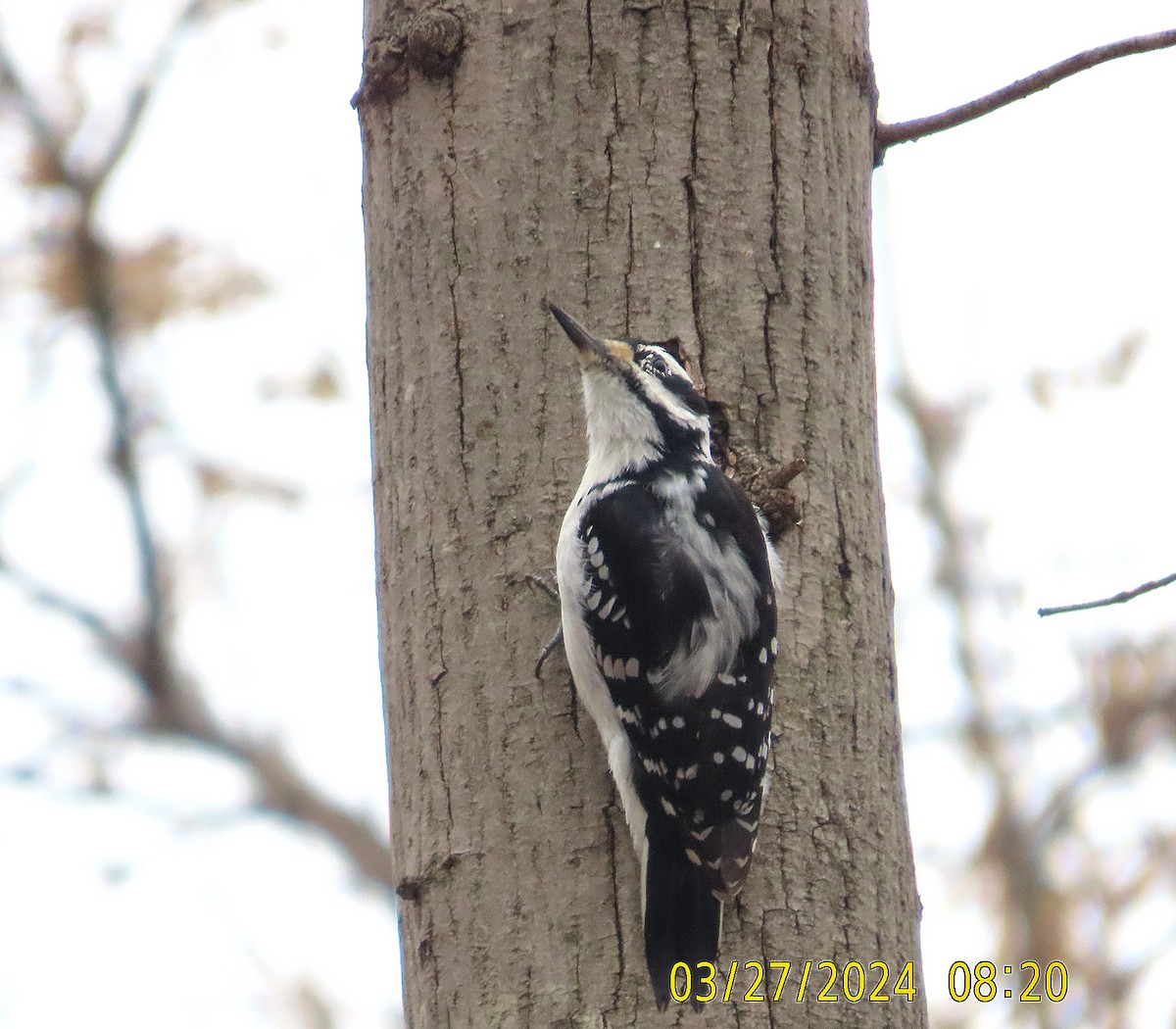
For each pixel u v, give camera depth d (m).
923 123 11.03
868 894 9.13
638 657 9.12
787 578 9.60
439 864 9.22
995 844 23.86
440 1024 9.00
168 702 25.83
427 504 9.76
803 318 9.91
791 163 10.00
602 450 9.82
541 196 9.83
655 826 8.91
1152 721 24.16
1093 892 22.78
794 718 9.34
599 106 9.85
